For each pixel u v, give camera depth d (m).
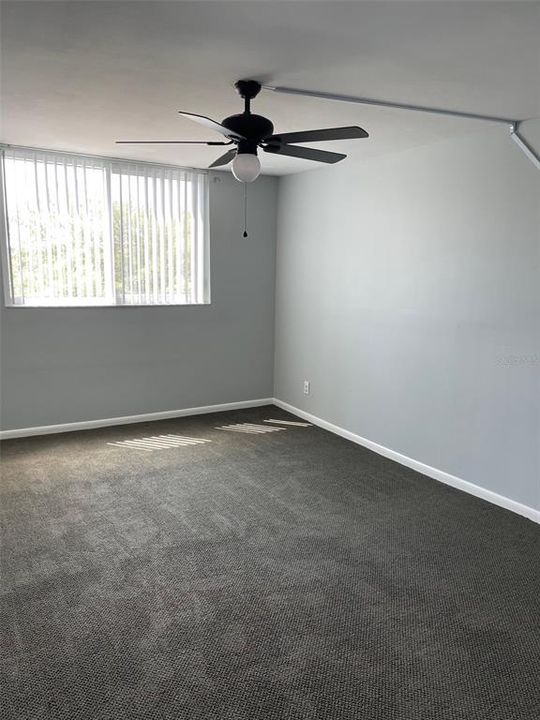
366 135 2.65
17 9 1.93
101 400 5.23
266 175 5.69
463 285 3.83
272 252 5.92
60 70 2.57
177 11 1.93
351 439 5.03
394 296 4.42
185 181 5.28
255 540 3.20
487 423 3.74
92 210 4.88
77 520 3.40
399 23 2.00
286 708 2.00
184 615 2.51
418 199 4.13
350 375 4.98
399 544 3.18
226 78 2.65
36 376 4.90
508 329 3.55
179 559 2.98
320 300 5.30
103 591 2.68
